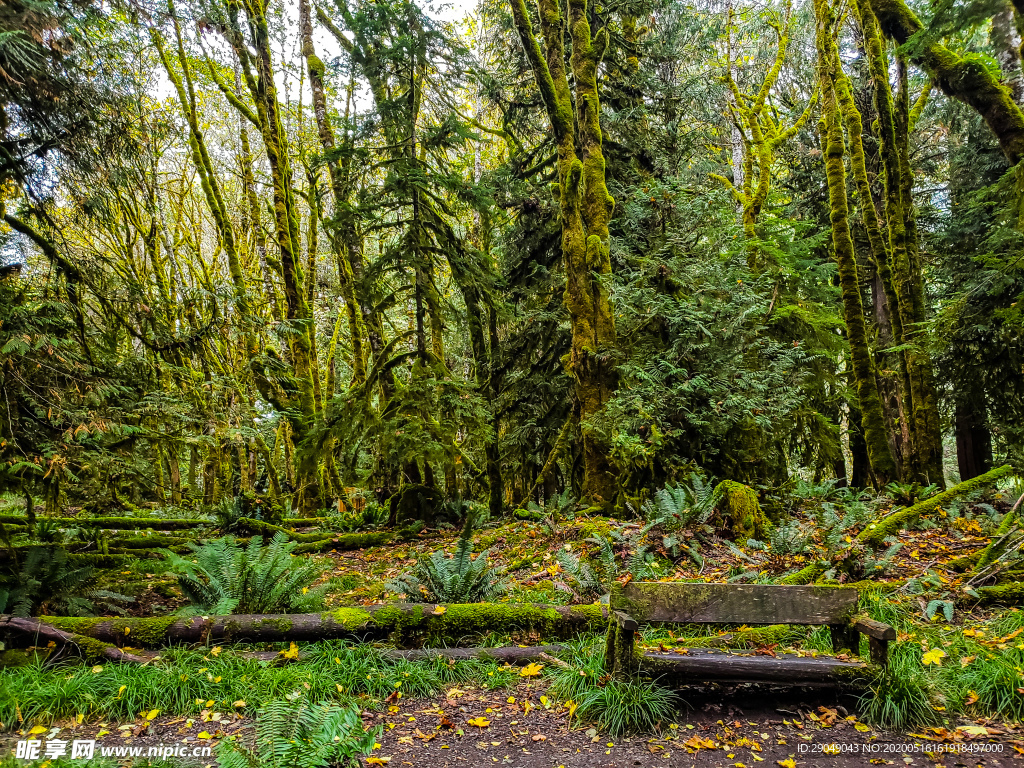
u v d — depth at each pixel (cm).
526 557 851
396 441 1095
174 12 1330
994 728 384
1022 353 1309
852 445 1694
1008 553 612
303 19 1642
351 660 493
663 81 1553
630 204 1292
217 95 1936
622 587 432
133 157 766
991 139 1527
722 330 1079
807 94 2070
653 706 405
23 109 641
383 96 1333
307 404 1538
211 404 806
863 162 1351
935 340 1184
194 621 520
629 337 1195
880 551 767
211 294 840
